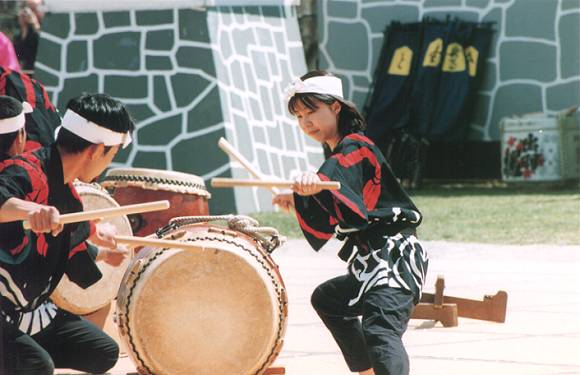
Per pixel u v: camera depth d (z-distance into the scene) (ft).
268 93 92.12
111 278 37.83
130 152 86.48
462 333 44.06
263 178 32.50
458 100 112.98
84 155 28.73
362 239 29.91
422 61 114.52
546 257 66.80
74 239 29.37
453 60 114.11
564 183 110.73
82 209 29.63
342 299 30.81
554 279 58.49
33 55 95.96
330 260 66.85
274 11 96.07
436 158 118.01
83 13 87.71
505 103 115.85
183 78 85.81
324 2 121.19
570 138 110.52
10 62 52.54
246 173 86.53
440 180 118.52
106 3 86.84
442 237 75.61
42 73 88.43
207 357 31.27
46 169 28.30
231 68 87.51
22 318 32.07
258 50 91.91
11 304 28.66
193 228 32.30
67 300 36.42
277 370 33.76
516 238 74.43
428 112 113.19
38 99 38.06
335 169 28.89
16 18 104.37
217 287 31.24
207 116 85.56
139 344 31.07
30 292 28.86
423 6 117.91
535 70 115.03
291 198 31.94
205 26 85.56
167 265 31.07
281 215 86.53
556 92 114.73
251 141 88.33
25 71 95.76
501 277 59.36
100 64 87.45
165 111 86.17
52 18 88.33
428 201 98.89
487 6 116.06
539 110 115.34
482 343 42.11
